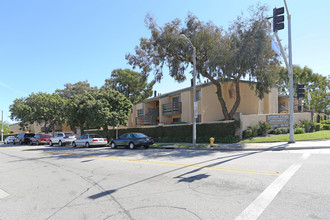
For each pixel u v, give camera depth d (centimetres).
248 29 1828
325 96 4212
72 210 481
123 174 812
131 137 1870
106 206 494
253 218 393
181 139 2200
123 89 4616
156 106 3547
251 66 1816
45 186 701
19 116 3641
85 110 2509
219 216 408
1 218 455
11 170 1029
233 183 611
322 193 497
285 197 484
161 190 586
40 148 2370
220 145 1644
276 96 2897
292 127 1545
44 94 4000
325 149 1223
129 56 2328
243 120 1908
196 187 594
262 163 874
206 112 2528
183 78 2250
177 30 2012
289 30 1568
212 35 1969
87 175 832
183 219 404
